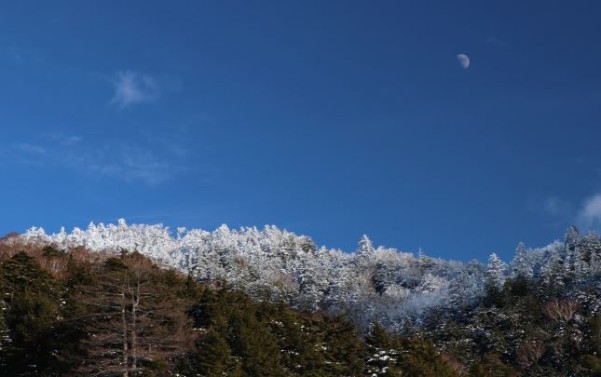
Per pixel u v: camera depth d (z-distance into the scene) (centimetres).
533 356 9769
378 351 5709
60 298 5675
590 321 9912
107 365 3984
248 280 15500
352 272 18138
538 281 12812
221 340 4600
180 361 4547
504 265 13650
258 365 4641
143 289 4222
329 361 5250
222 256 17312
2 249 7919
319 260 19250
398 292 17238
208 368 4381
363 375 5269
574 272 12638
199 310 5556
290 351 5153
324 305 14988
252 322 5109
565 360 9562
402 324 12725
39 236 11888
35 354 4728
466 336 10888
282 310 5891
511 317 11006
